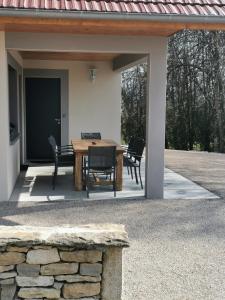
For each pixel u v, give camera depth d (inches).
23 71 403.9
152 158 260.5
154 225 208.7
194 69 614.5
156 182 262.8
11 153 278.1
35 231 112.1
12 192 277.4
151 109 256.8
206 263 161.2
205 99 606.5
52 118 415.8
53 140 303.9
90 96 414.3
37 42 242.7
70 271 109.7
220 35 593.0
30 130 415.5
